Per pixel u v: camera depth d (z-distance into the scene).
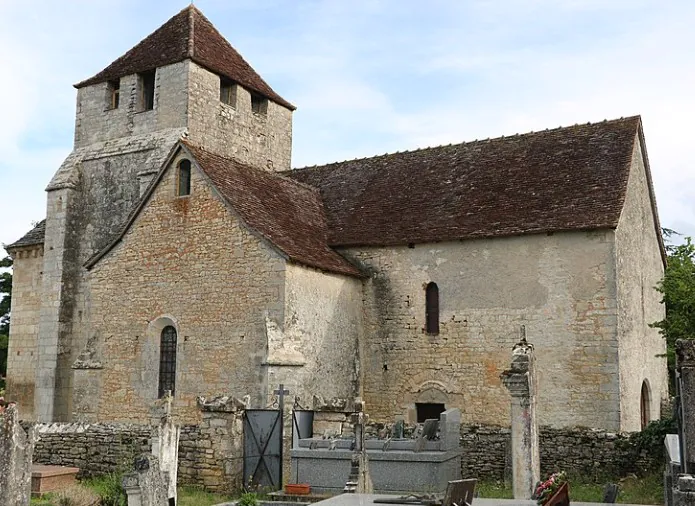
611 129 23.92
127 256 23.88
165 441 15.35
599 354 20.53
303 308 21.55
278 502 14.03
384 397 23.38
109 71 30.09
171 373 22.78
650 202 26.17
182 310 22.58
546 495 10.78
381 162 27.61
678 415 11.05
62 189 28.58
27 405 29.73
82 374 23.80
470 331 22.38
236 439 17.55
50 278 28.20
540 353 21.28
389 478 15.72
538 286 21.55
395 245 23.73
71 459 19.06
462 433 19.75
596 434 18.56
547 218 21.72
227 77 29.67
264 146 31.38
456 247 22.91
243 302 21.53
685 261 22.12
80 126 30.30
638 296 23.19
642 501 15.56
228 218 22.11
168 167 23.47
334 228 25.20
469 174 24.98
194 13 30.31
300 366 20.81
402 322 23.42
